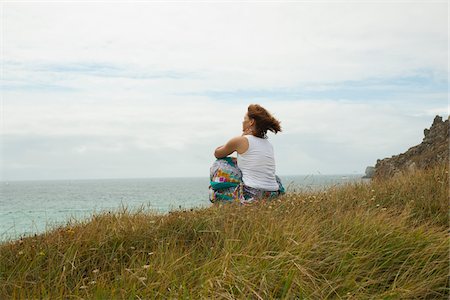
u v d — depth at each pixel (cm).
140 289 448
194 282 465
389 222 604
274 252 501
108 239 584
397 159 1852
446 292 478
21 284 457
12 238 667
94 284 462
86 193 8862
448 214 702
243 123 820
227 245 531
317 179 992
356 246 542
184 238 606
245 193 779
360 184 962
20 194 9425
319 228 592
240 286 443
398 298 443
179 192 7388
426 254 518
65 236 602
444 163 1066
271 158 797
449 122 1778
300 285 439
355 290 457
